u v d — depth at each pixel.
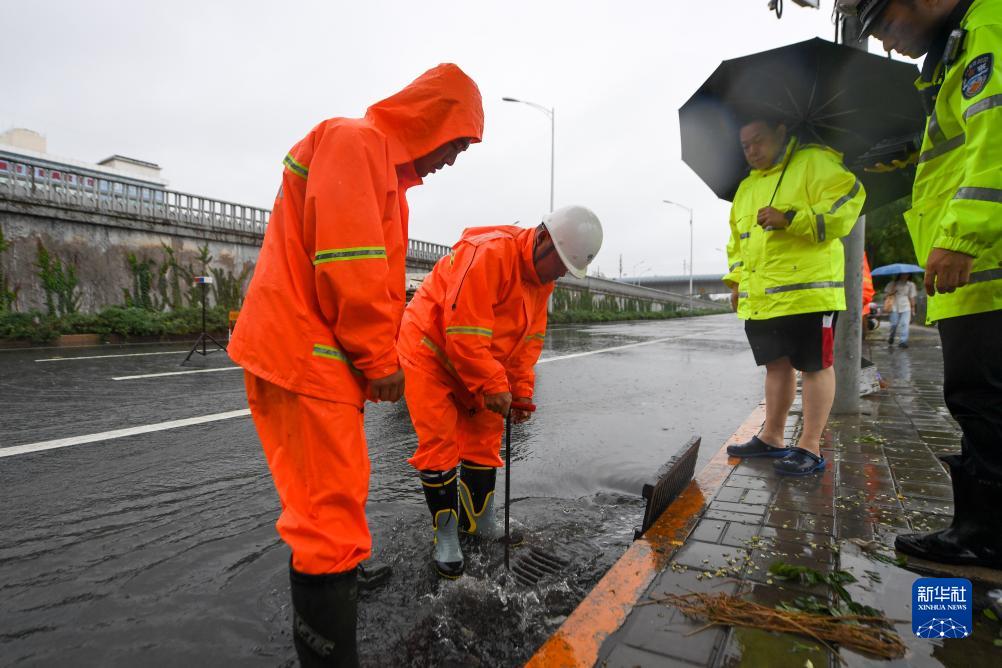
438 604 2.10
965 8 1.86
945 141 2.06
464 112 1.71
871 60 3.10
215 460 3.88
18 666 1.72
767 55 3.19
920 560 2.15
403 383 1.59
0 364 9.02
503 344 2.56
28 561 2.40
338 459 1.48
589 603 1.89
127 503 3.09
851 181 3.10
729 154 3.98
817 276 3.15
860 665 1.56
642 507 3.12
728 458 3.62
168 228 16.56
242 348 1.56
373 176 1.53
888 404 5.32
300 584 1.45
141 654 1.79
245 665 1.75
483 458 2.70
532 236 2.44
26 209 13.69
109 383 7.08
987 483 2.01
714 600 1.88
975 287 1.93
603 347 13.71
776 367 3.52
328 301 1.48
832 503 2.78
